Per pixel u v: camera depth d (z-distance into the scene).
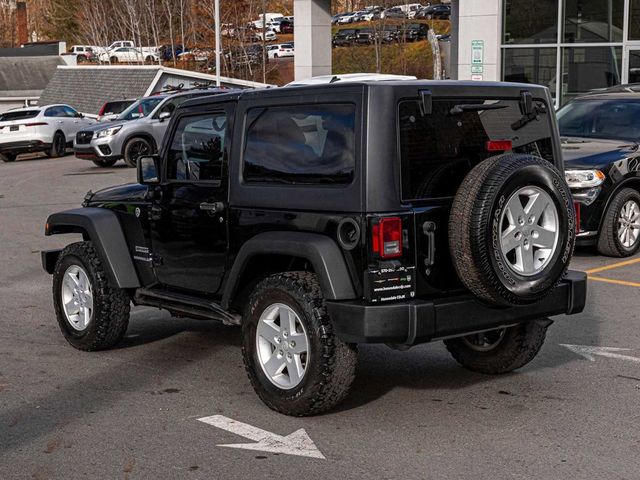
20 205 18.27
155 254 6.91
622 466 4.86
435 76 40.00
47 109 31.89
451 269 5.47
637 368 6.77
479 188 5.20
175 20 72.25
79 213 7.32
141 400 6.16
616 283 9.89
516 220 5.29
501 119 5.80
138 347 7.65
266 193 5.81
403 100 5.36
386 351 7.39
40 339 7.98
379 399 6.10
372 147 5.25
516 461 4.95
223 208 6.14
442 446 5.20
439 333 5.30
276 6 91.94
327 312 5.39
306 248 5.38
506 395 6.16
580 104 12.89
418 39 61.12
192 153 6.49
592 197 11.09
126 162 25.62
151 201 6.86
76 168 26.84
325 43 34.22
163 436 5.44
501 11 24.08
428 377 6.62
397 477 4.75
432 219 5.38
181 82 43.50
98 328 7.27
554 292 5.85
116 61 73.31
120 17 76.12
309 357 5.44
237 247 6.06
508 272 5.26
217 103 6.27
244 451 5.17
